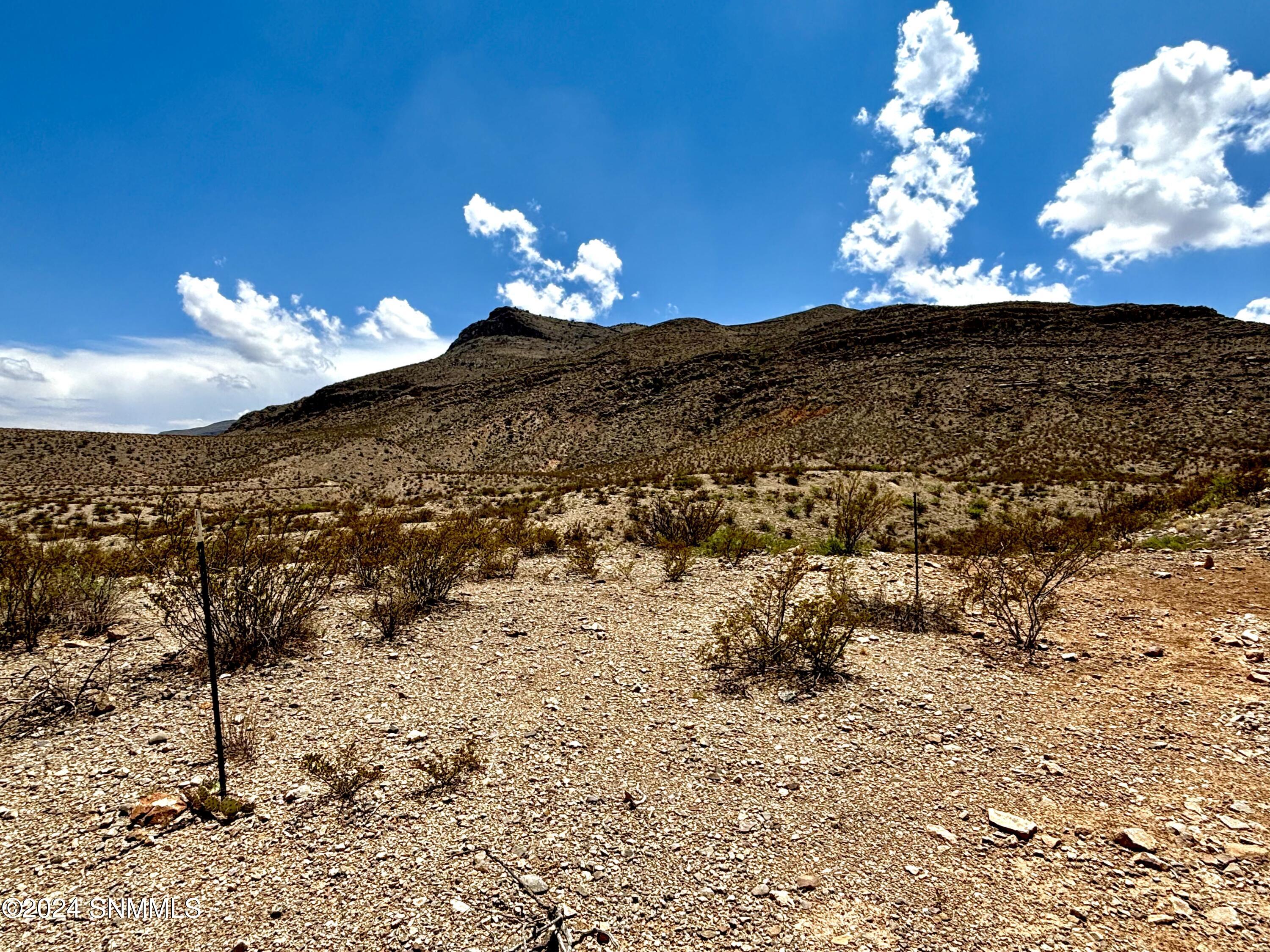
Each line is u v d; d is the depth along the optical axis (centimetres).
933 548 1512
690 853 344
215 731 396
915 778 414
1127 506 1627
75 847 344
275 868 330
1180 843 343
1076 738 459
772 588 768
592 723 498
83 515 2531
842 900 310
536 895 310
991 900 308
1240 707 485
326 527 1430
